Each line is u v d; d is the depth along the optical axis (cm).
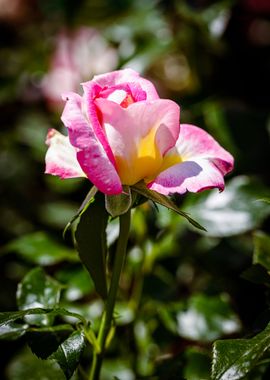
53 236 51
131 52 62
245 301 50
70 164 38
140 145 37
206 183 37
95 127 36
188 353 45
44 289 43
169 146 37
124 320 49
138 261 51
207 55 66
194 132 39
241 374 35
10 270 63
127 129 36
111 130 36
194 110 58
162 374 44
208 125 57
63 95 37
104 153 36
